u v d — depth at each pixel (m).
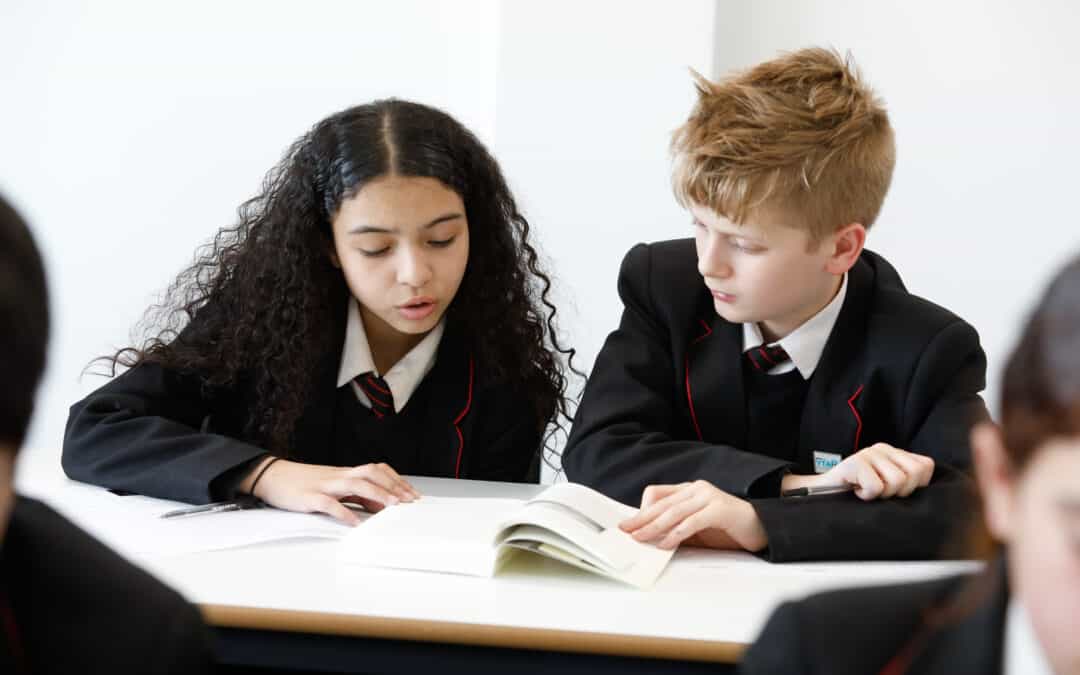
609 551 1.25
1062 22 2.99
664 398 1.67
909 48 3.02
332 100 3.10
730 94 1.55
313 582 1.20
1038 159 3.04
